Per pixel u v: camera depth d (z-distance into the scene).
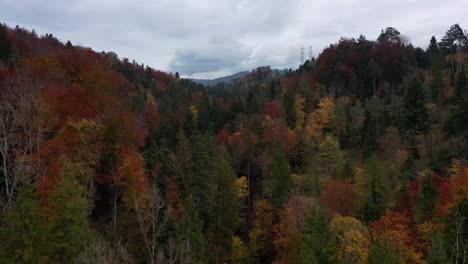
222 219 47.38
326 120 78.88
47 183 27.05
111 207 39.53
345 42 111.19
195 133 59.62
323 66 108.06
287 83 109.19
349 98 90.62
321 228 27.41
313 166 56.09
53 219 22.14
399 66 97.81
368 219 41.72
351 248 30.19
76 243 21.52
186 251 26.55
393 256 25.58
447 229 33.84
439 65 84.62
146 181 39.34
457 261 29.19
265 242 51.16
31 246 19.70
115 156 37.12
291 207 41.47
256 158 66.75
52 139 31.34
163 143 58.34
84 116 35.16
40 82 34.72
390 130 72.00
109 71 50.84
